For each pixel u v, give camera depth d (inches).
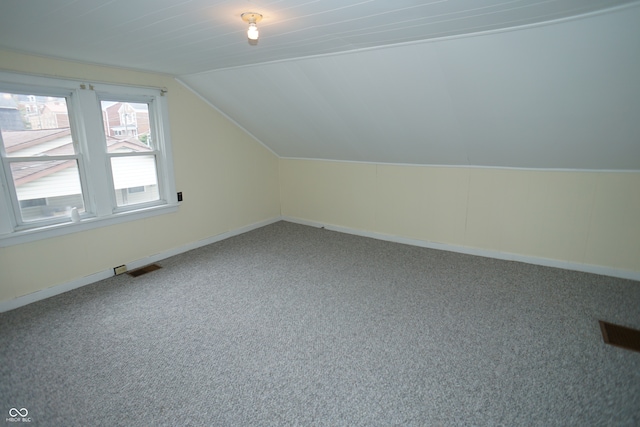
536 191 133.6
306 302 112.7
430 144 137.7
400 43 92.7
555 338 90.7
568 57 80.9
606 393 72.2
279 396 73.4
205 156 163.3
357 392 74.2
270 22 77.0
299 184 202.8
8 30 82.4
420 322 99.9
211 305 111.0
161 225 148.9
